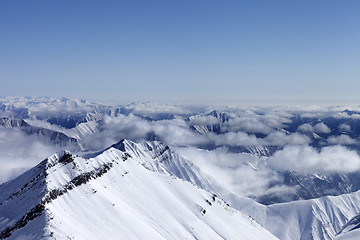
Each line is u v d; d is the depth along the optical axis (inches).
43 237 5738.2
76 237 6210.6
